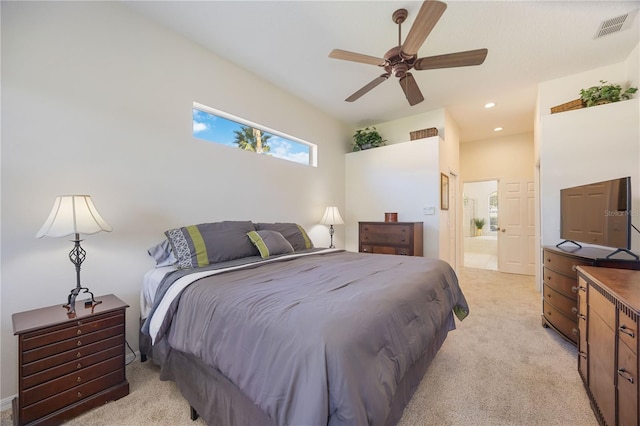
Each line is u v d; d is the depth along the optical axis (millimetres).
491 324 2646
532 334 2418
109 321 1566
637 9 2020
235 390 1159
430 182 3719
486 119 4457
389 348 1078
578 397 1561
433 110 4035
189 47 2461
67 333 1418
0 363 1526
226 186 2789
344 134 4621
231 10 2082
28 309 1617
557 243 2729
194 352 1279
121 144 2031
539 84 3193
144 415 1448
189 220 2459
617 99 2541
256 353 1016
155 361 1831
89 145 1876
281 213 3424
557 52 2578
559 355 2045
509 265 5121
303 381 853
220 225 2383
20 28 1618
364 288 1386
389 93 3480
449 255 4223
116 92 2012
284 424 854
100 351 1526
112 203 1979
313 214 3943
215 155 2693
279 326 1005
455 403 1522
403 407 1296
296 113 3617
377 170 4234
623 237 1878
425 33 1605
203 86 2568
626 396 1065
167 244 2229
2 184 1551
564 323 2236
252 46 2541
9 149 1570
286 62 2801
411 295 1409
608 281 1328
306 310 1068
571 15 2086
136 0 1993
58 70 1750
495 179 5367
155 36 2234
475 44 2445
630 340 1033
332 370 841
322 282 1516
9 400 1542
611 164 2512
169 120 2324
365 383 885
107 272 1944
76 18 1831
